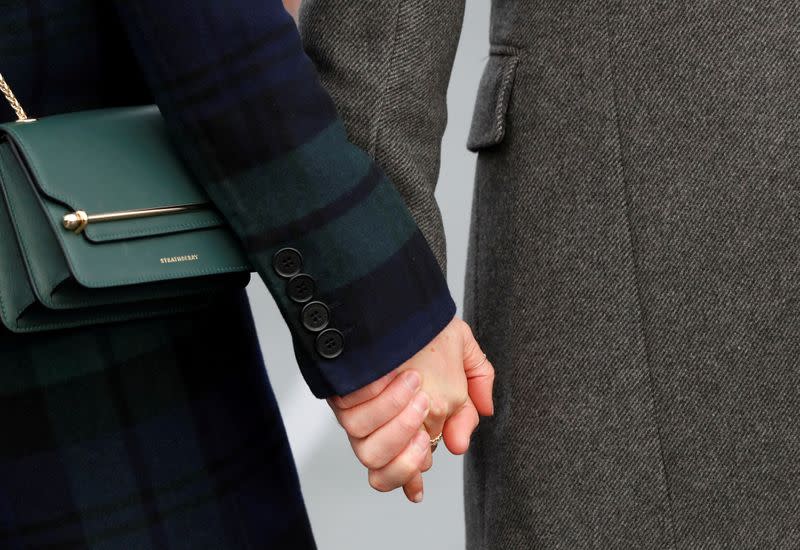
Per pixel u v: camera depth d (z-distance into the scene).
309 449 5.57
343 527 4.86
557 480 2.24
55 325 1.75
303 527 2.12
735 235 2.12
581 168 2.18
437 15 2.13
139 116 1.86
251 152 1.77
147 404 1.84
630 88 2.13
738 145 2.11
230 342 1.97
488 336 2.38
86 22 1.82
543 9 2.21
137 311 1.81
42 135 1.74
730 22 2.09
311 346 1.83
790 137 2.10
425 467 2.04
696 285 2.14
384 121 2.09
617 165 2.15
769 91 2.10
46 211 1.68
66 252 1.67
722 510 2.19
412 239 1.90
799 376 2.16
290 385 6.22
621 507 2.21
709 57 2.10
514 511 2.30
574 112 2.18
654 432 2.18
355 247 1.82
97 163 1.76
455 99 8.80
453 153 8.31
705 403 2.17
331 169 1.81
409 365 1.93
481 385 2.14
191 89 1.76
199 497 1.90
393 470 1.98
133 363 1.83
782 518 2.20
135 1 1.75
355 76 2.10
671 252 2.14
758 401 2.16
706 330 2.15
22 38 1.77
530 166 2.23
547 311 2.23
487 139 2.30
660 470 2.19
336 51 2.11
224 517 1.93
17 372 1.79
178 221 1.78
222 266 1.81
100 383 1.81
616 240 2.16
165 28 1.75
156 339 1.85
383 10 2.09
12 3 1.75
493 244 2.34
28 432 1.80
